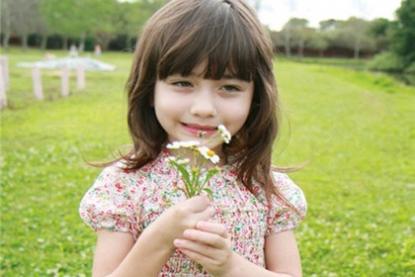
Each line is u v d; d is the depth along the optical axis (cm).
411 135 1455
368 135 1443
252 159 211
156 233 175
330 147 1267
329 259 578
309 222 709
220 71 183
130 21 6022
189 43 182
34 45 6088
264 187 215
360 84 2934
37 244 594
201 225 171
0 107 1595
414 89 2805
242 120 192
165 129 195
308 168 1050
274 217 215
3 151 1059
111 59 4562
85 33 6003
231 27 186
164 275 200
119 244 201
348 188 912
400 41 4466
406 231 689
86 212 206
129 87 208
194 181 180
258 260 210
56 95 1975
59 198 770
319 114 1789
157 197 204
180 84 187
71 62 3023
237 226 205
